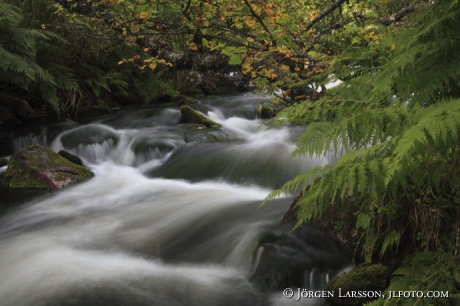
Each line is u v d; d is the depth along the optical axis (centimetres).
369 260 302
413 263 254
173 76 1210
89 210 549
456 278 235
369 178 204
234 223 424
